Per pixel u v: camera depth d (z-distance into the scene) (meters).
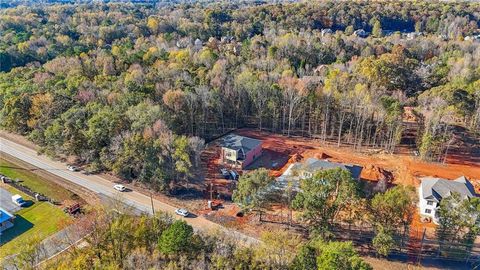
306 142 86.44
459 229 47.47
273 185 55.44
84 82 84.38
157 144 62.97
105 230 43.41
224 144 75.50
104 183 65.44
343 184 49.28
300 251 39.78
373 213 48.25
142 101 76.75
